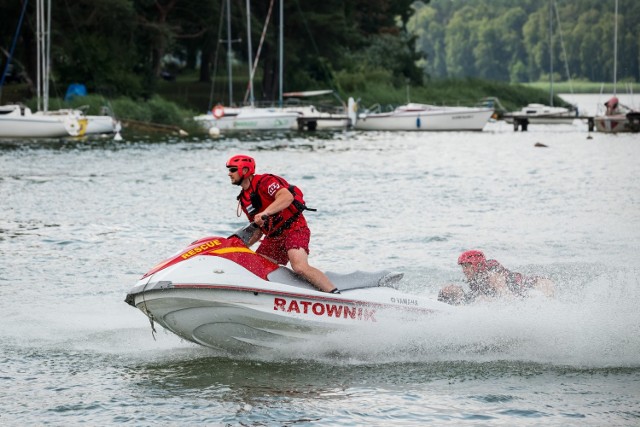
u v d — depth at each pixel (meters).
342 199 45.38
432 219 38.19
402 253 30.17
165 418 15.64
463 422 15.40
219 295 17.97
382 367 18.50
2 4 117.06
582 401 16.42
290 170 62.28
